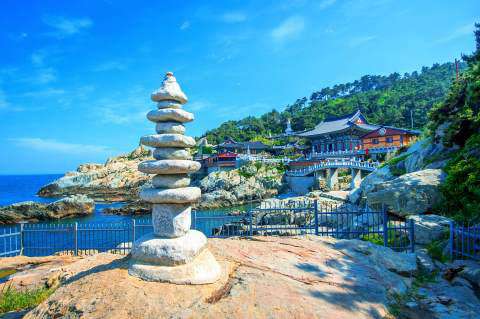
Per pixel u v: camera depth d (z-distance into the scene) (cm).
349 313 623
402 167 2102
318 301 641
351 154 5653
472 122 1597
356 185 4534
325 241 1126
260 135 11762
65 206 4656
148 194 695
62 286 676
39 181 19375
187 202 707
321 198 2889
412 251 1162
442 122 1864
